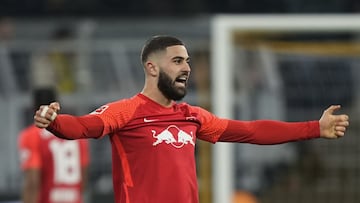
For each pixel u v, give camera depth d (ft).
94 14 149.59
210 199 118.01
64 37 123.24
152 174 59.11
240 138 62.85
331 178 120.47
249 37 119.24
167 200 59.00
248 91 119.75
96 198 114.01
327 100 120.47
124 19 151.84
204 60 116.88
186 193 59.62
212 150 118.01
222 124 62.59
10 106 114.73
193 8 149.79
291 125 62.85
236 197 119.03
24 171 97.04
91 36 116.78
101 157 114.73
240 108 119.65
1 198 114.01
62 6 149.38
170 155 59.47
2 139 114.62
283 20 115.34
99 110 58.90
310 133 62.44
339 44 121.08
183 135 60.29
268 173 120.16
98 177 114.42
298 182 120.37
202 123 61.98
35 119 54.19
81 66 114.62
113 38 119.34
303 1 148.66
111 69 114.83
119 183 60.18
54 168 98.32
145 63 61.21
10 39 129.59
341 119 62.54
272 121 63.31
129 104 59.82
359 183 120.06
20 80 114.73
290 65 120.67
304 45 121.19
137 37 120.78
